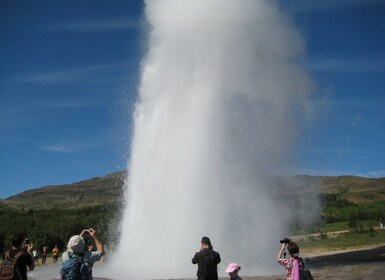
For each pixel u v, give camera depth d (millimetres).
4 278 6578
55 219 67375
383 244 34094
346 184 175625
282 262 7562
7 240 41219
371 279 13617
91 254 6625
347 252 27609
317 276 14359
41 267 21047
